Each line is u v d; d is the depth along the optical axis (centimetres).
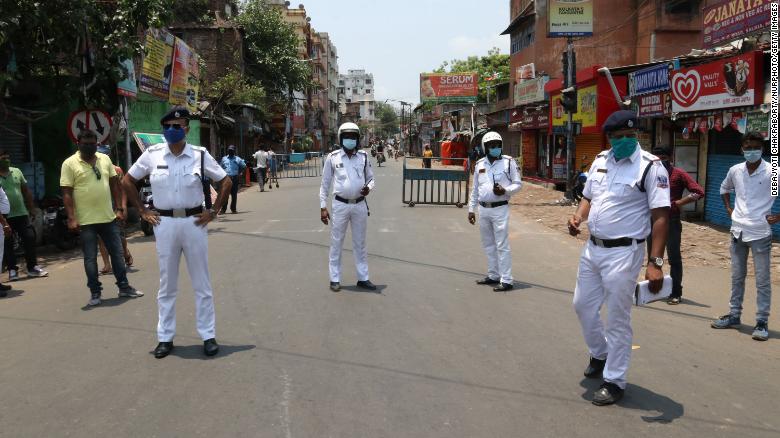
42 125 1420
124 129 1509
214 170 512
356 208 731
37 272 861
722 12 1331
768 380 456
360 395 424
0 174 819
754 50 1111
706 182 1385
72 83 1199
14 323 612
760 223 552
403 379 454
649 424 382
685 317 628
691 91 1286
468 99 5656
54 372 471
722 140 1332
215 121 2677
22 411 400
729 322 588
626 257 407
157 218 503
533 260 939
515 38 3512
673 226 670
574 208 1686
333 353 511
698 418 390
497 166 735
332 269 738
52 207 1120
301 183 2798
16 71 1070
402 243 1084
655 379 457
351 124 723
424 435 365
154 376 461
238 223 1373
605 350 455
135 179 509
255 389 435
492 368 477
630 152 405
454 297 706
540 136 2884
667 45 2722
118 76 1220
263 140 4250
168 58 1828
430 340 546
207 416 391
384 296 708
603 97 1909
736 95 1129
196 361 493
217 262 911
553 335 562
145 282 796
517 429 374
